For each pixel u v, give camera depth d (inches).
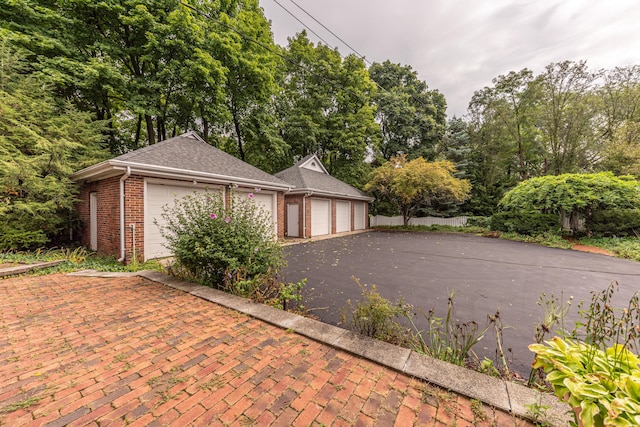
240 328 112.1
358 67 737.6
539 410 60.9
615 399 38.3
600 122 575.2
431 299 164.9
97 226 288.5
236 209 182.4
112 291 157.8
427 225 738.8
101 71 360.2
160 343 99.6
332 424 62.1
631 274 228.8
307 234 500.7
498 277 217.3
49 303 138.6
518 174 735.1
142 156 272.8
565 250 363.6
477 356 100.8
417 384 76.5
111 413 65.0
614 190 398.6
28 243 247.0
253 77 549.0
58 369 83.0
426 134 833.5
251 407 67.5
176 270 184.5
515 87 649.0
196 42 429.4
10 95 264.1
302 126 707.4
